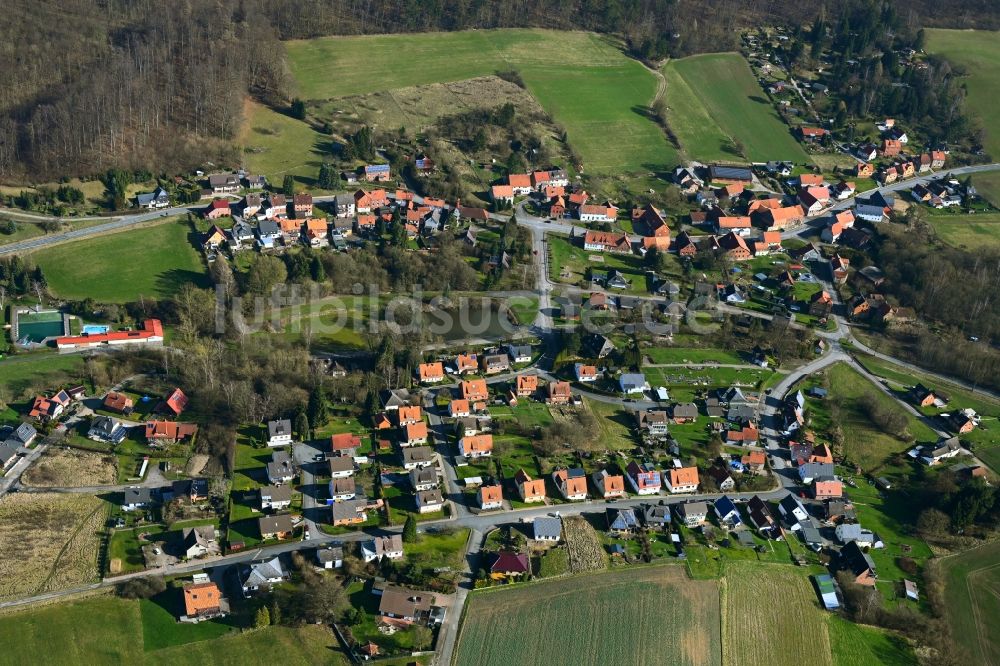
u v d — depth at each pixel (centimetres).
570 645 17000
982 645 18312
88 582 17462
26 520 18638
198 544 18125
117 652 16200
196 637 16562
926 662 17612
